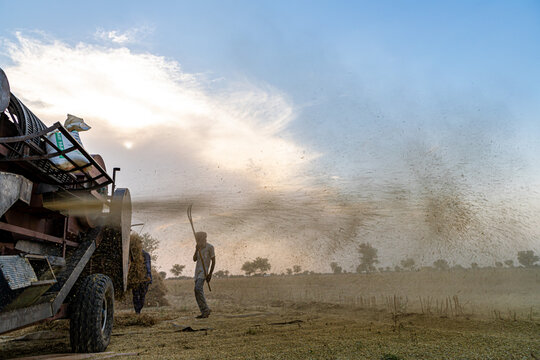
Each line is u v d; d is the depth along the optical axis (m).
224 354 3.74
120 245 5.30
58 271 4.21
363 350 3.69
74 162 3.81
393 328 5.21
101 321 4.18
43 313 3.35
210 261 8.41
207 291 21.50
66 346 4.68
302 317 7.36
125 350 4.22
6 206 2.80
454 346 3.80
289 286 23.84
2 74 2.92
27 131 3.47
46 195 3.95
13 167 3.53
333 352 3.63
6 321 2.74
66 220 4.47
